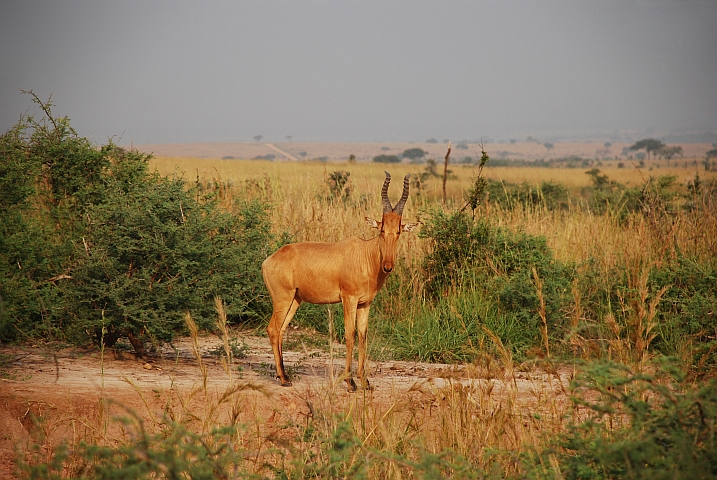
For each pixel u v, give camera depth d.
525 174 137.25
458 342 23.22
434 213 28.42
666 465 9.88
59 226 24.81
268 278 18.83
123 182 25.83
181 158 111.50
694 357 19.45
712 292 24.61
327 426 13.04
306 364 20.97
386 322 25.31
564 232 31.77
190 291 19.70
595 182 92.44
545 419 13.59
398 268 27.38
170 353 21.23
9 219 20.81
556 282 24.34
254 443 13.95
